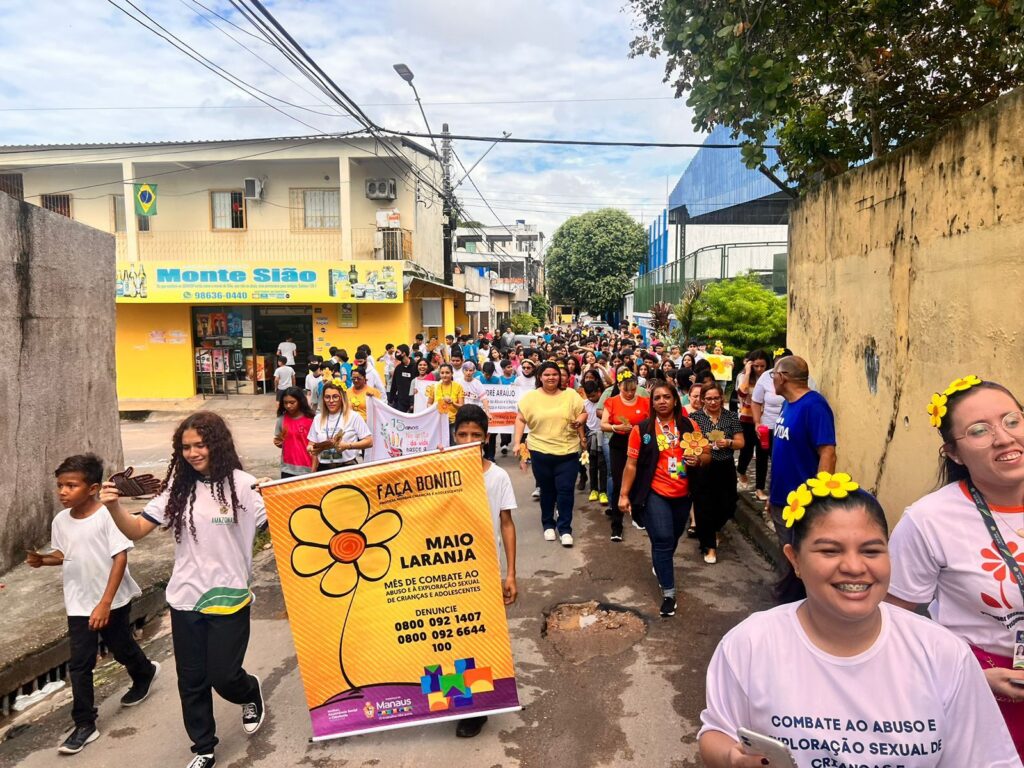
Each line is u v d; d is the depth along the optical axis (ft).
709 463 18.92
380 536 12.38
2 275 21.40
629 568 21.36
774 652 5.79
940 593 7.76
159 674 15.70
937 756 5.46
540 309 189.16
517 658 15.88
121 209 68.54
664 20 21.49
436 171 82.89
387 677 12.43
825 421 14.51
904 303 17.15
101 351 28.40
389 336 66.74
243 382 67.31
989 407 7.45
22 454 22.26
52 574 20.76
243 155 64.75
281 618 18.53
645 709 13.61
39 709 14.64
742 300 47.91
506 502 13.74
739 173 74.69
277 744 12.71
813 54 23.11
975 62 22.44
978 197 13.88
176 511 11.69
